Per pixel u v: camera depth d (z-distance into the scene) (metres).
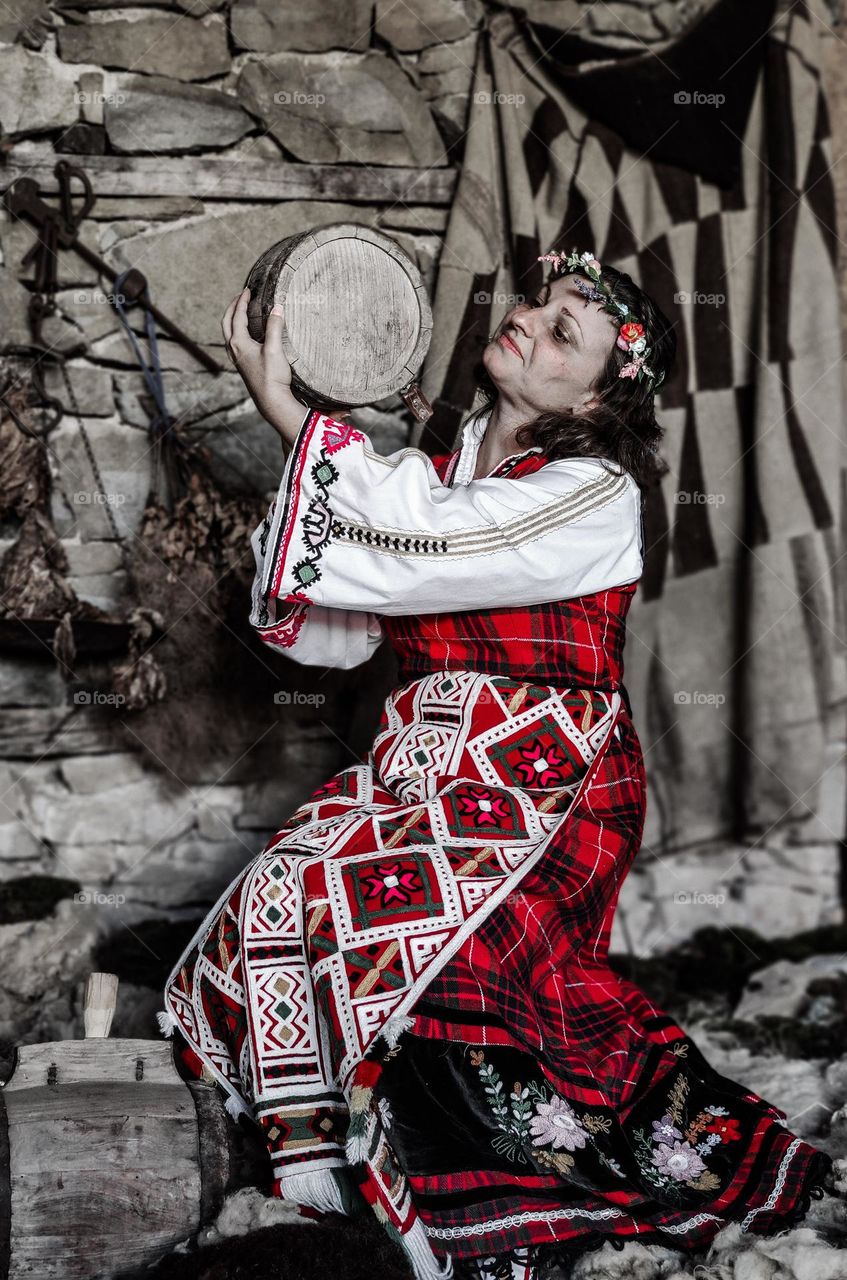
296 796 3.36
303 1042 1.99
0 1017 2.77
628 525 2.13
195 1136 1.91
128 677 3.06
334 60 3.26
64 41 3.10
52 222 3.06
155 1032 2.66
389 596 2.02
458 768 2.08
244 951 2.01
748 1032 3.01
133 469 3.23
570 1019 2.12
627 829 2.17
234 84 3.21
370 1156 1.87
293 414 2.14
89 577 3.23
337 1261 1.84
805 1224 2.07
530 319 2.23
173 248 3.20
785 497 3.45
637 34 3.33
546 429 2.20
